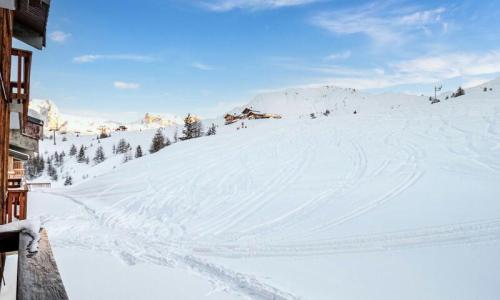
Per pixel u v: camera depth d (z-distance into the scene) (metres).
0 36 5.26
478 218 12.11
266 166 24.58
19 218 11.16
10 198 10.91
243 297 7.21
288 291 7.59
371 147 26.08
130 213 17.91
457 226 11.62
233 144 33.84
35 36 7.99
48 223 15.52
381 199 15.71
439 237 10.90
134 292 6.91
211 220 15.59
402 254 9.87
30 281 2.03
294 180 20.66
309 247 11.05
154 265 9.21
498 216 12.12
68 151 116.19
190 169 26.45
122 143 106.88
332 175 20.62
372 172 20.16
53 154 109.50
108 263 8.93
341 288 7.82
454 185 16.28
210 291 7.39
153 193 21.77
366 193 16.80
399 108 45.56
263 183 20.84
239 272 8.89
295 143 31.02
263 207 16.72
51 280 2.07
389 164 21.28
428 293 7.51
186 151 33.59
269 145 31.42
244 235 13.04
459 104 38.72
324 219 14.06
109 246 11.66
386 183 17.95
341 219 13.80
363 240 11.27
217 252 11.13
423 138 26.59
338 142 29.25
